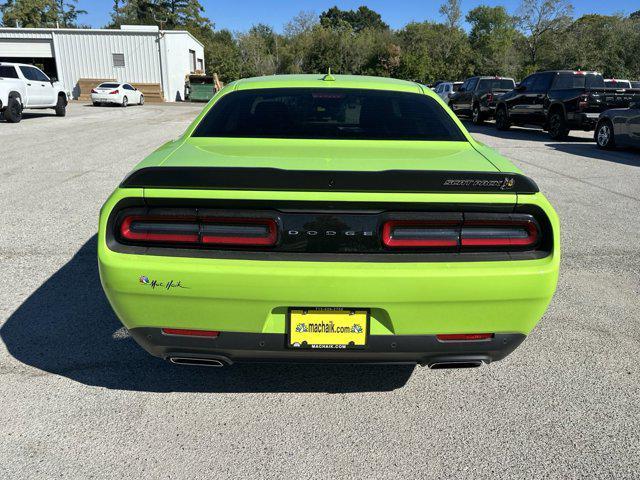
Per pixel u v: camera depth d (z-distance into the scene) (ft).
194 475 7.13
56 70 127.13
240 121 9.97
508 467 7.34
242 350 7.35
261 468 7.27
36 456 7.41
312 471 7.23
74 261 15.05
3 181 25.59
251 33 201.87
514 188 7.09
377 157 8.27
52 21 234.79
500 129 58.39
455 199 7.03
